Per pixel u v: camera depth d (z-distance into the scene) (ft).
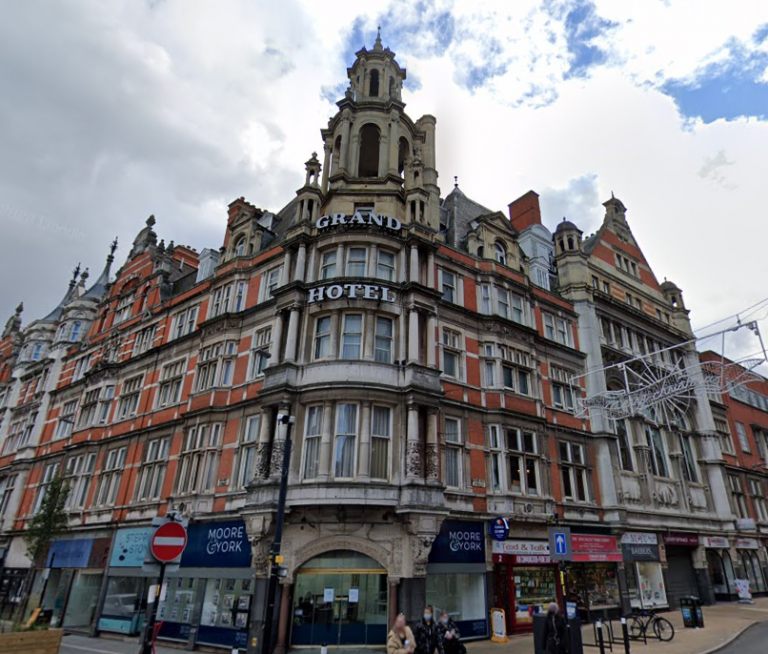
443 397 64.69
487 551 64.39
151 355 91.50
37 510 92.48
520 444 73.10
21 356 135.44
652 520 86.53
